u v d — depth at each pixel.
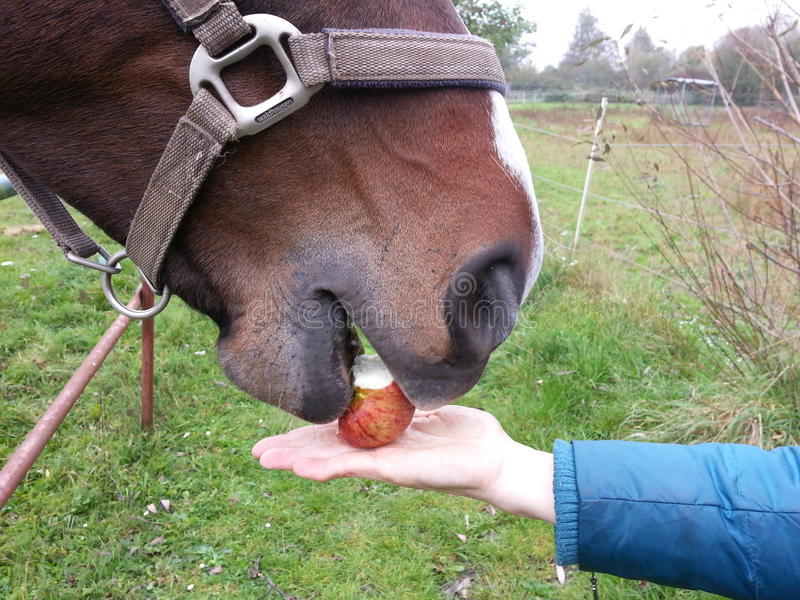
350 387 0.44
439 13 0.45
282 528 1.06
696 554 0.43
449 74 0.42
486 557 1.02
